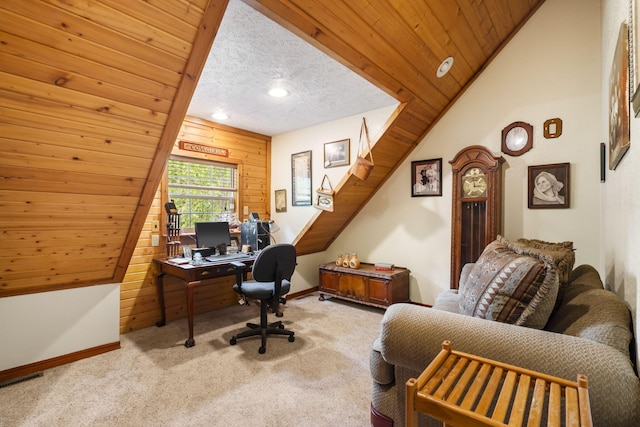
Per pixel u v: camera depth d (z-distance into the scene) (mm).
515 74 2738
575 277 1776
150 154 1813
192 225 3592
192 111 3367
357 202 3758
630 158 1158
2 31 1075
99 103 1435
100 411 1714
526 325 1226
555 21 2557
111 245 2258
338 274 3682
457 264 2861
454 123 3098
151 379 2041
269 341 2633
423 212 3371
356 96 3006
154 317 3123
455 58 2498
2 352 2053
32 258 1989
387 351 1282
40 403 1792
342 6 1572
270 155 4469
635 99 849
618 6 1413
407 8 1770
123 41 1260
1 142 1378
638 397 844
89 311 2398
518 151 2697
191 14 1280
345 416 1657
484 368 981
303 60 2293
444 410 828
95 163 1689
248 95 2941
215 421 1622
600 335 1033
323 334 2777
